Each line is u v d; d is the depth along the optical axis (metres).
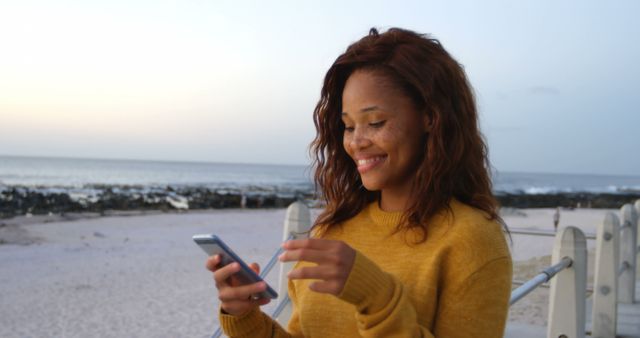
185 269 13.70
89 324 9.28
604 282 4.29
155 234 20.25
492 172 1.33
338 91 1.42
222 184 67.06
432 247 1.20
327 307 1.31
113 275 12.94
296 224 3.04
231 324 1.29
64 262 14.44
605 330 4.26
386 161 1.25
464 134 1.24
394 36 1.27
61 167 123.06
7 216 25.41
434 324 1.17
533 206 40.22
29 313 9.84
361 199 1.45
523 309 6.00
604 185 111.88
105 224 22.91
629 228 5.33
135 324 9.28
